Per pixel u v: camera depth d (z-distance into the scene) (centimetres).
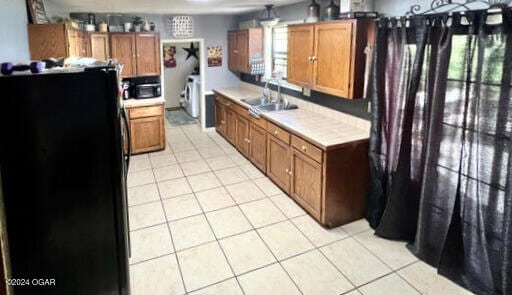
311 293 241
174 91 885
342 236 310
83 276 161
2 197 140
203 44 618
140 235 313
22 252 147
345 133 335
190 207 367
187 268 268
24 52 312
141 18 561
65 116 144
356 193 329
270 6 457
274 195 394
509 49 204
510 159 206
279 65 507
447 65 238
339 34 317
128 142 191
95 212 158
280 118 400
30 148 141
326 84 344
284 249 292
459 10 242
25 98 137
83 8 456
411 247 287
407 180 284
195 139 619
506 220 211
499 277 225
